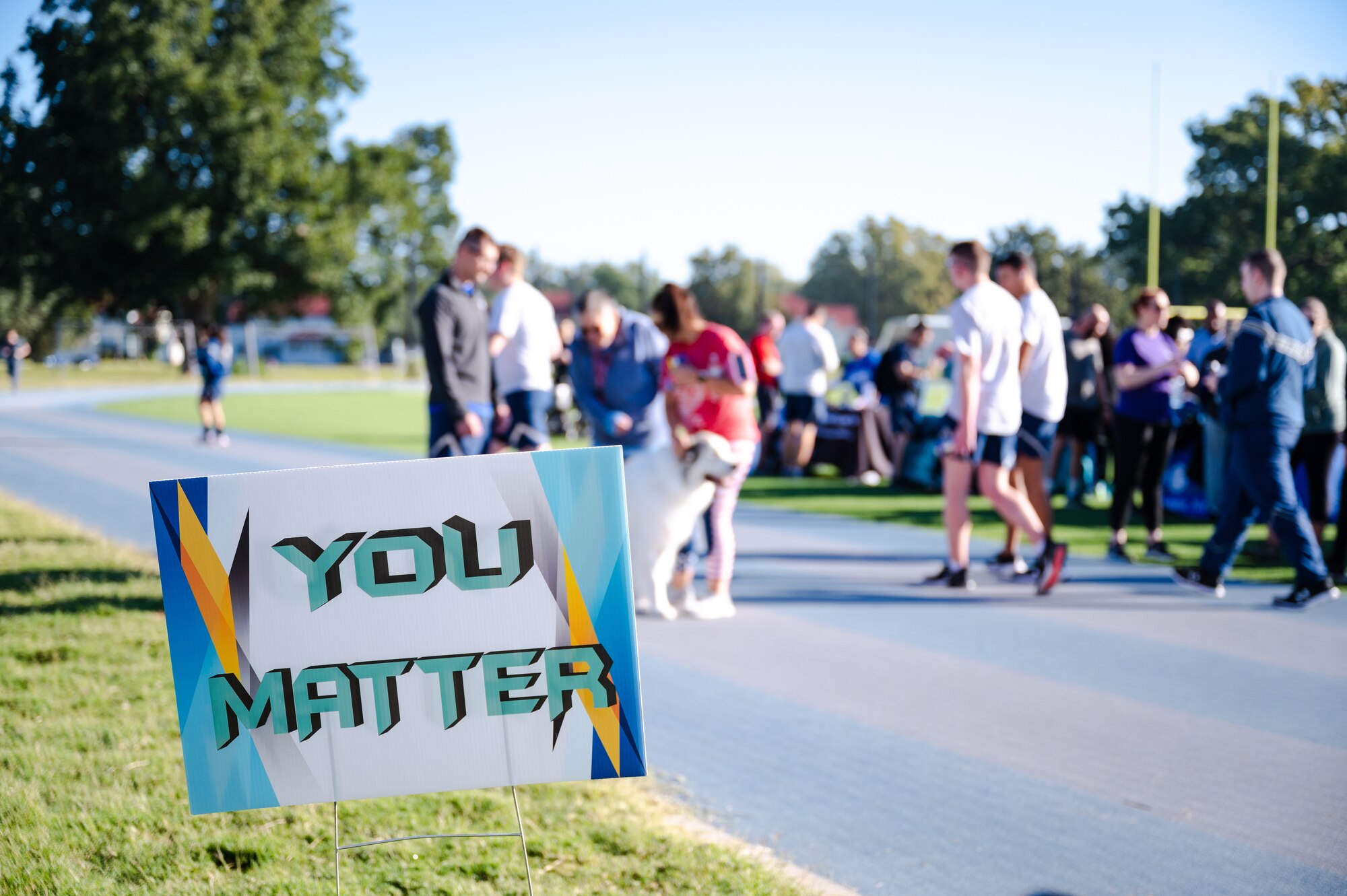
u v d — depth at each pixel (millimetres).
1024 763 3812
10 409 25188
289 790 2213
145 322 52750
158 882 2682
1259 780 3672
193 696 2191
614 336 6012
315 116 49594
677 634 5562
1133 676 4859
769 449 13273
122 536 7926
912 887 2895
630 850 2947
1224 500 6289
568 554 2266
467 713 2246
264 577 2199
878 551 8070
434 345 5535
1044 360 6414
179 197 43688
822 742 4012
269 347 75625
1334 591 6027
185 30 45188
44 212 44781
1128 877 2963
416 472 2229
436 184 67500
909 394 11719
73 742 3574
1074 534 8648
